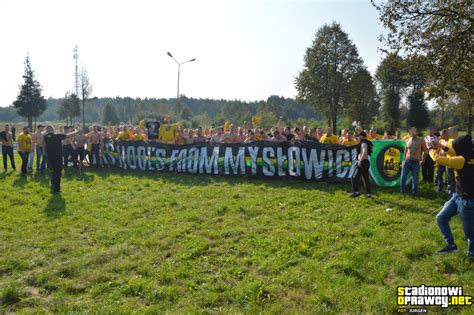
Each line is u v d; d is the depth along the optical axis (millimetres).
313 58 54156
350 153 11086
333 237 6441
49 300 4680
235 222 7543
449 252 5520
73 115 60094
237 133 14609
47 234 7047
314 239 6410
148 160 14883
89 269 5469
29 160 15445
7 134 14812
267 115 65250
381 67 59906
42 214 8328
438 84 14883
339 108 55188
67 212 8477
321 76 54125
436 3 14508
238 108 92938
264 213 8203
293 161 11867
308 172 11641
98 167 15695
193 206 8859
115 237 6824
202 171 13547
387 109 60625
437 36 14508
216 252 6055
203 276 5195
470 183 5148
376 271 5102
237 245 6281
